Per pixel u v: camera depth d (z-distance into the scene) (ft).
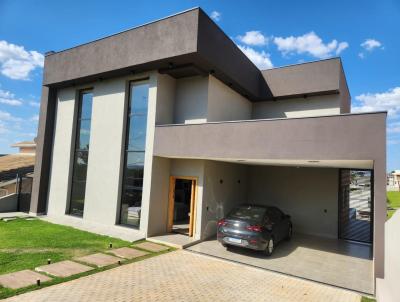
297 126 23.41
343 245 32.04
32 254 22.58
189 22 27.61
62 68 39.22
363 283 20.54
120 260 22.52
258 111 43.88
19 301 14.39
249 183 42.68
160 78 32.42
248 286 18.97
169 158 33.78
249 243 25.49
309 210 37.93
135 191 32.65
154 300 15.78
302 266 24.07
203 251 27.04
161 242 28.78
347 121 21.45
